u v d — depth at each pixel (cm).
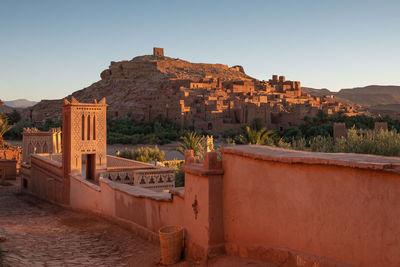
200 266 539
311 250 414
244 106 11775
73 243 810
